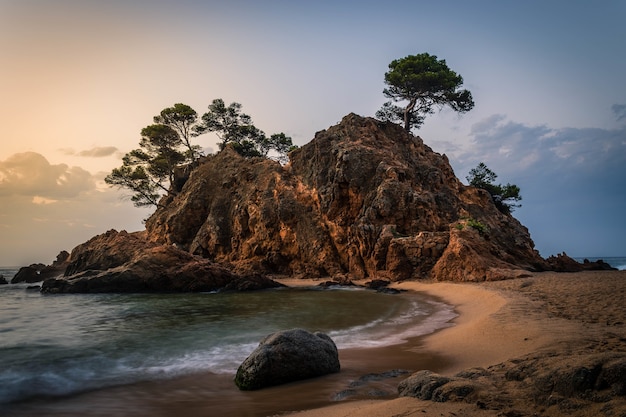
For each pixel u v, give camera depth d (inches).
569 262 1508.4
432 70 2137.1
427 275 1259.8
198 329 614.5
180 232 2071.9
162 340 536.7
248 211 1865.2
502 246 1526.8
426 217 1475.1
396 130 1968.5
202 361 430.9
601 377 197.0
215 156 2330.2
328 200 1667.1
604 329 397.1
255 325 641.6
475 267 1147.9
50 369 403.9
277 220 1769.2
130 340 538.0
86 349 487.5
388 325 615.2
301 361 350.9
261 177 1972.2
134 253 1439.5
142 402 312.8
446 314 692.7
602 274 1111.0
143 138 2475.4
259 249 1781.5
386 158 1678.2
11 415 292.5
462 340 448.5
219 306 893.2
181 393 331.0
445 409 217.3
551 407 195.0
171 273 1267.2
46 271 2023.9
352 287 1278.3
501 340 413.4
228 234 1968.5
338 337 533.0
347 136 1814.7
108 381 367.2
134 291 1247.5
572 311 528.7
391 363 388.5
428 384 255.3
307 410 271.3
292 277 1656.0
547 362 246.5
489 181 2153.1
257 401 301.3
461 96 2132.1
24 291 1384.1
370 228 1450.5
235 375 378.6
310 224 1704.0
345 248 1601.9
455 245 1214.3
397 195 1507.1
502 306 617.3
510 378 250.7
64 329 627.5
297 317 714.8
